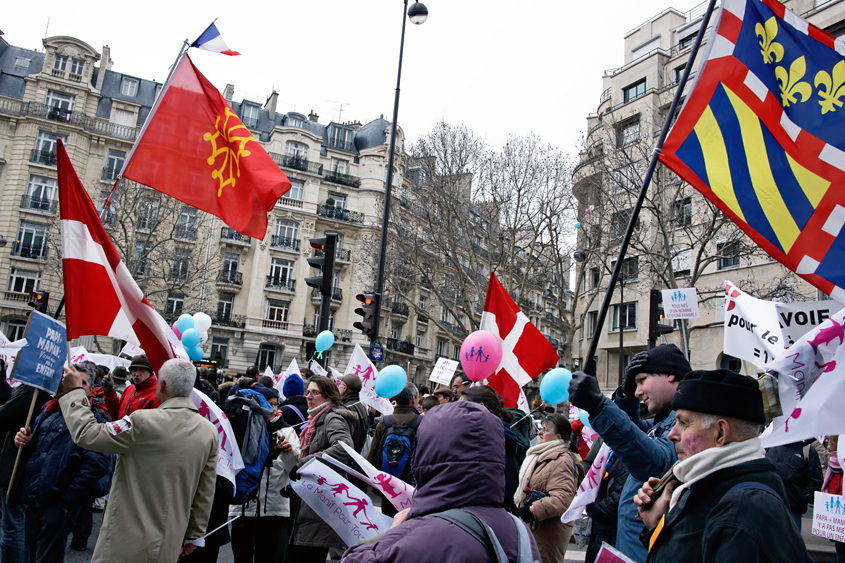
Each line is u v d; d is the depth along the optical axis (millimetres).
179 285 33031
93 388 6758
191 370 4141
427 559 1773
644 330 27922
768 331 4887
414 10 16156
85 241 4660
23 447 4863
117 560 3604
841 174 4062
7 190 36844
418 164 25953
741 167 4047
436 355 50531
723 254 20266
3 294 35906
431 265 27219
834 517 5051
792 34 4332
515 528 1968
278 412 5262
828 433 3105
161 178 5684
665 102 27719
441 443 1981
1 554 5129
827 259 3963
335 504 3445
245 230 5797
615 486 3896
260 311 41219
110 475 5973
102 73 41250
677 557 2195
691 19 30375
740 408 2236
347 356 43250
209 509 4098
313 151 45094
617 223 21438
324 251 11195
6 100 37750
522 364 7270
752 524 1933
